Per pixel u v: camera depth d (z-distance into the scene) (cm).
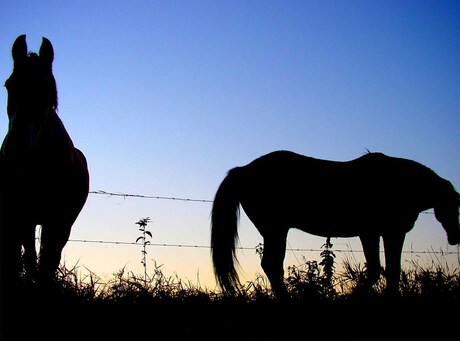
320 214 815
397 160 845
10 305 482
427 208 845
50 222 641
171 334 469
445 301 580
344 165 833
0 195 602
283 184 788
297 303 554
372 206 821
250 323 507
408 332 525
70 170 649
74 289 520
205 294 552
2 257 575
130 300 517
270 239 780
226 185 759
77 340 452
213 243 735
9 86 607
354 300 575
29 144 579
